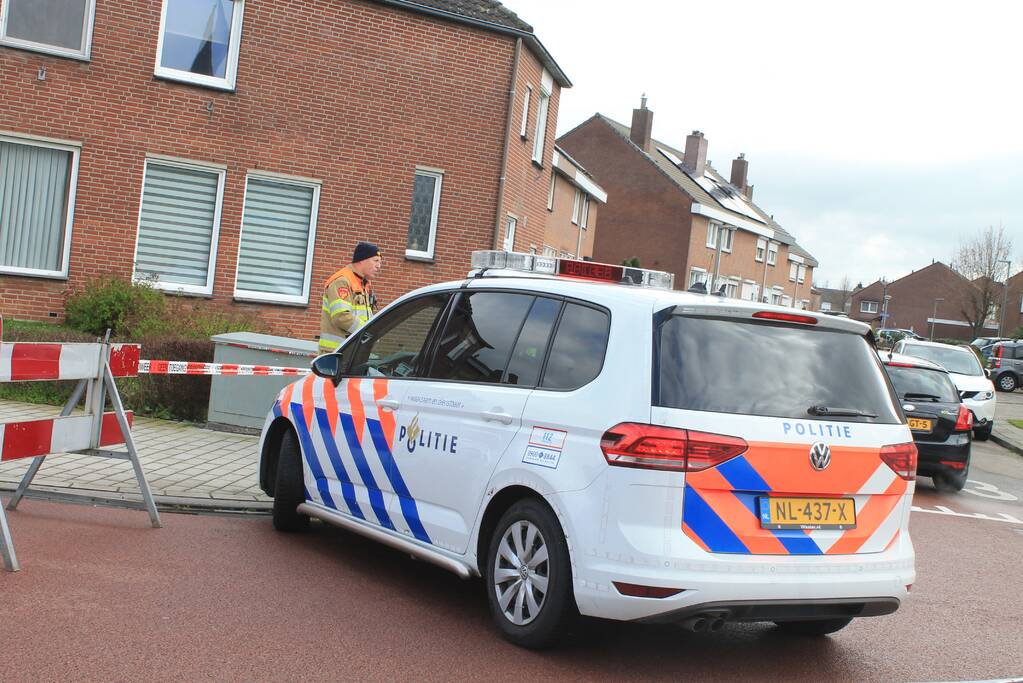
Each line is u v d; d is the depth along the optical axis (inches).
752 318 189.3
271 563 238.4
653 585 168.2
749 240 2182.6
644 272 223.5
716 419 174.4
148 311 606.2
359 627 195.6
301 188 700.0
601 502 173.9
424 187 737.6
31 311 637.9
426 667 175.8
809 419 182.9
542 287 207.2
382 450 229.6
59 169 647.1
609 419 176.1
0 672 157.6
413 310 240.8
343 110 701.9
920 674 197.3
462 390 210.2
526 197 840.9
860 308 4682.6
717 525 172.9
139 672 162.1
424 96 722.8
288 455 266.7
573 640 189.3
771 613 177.5
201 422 444.1
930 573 296.8
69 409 254.4
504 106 749.3
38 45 633.6
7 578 207.6
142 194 659.4
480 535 200.4
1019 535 380.5
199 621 190.7
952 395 479.8
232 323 593.6
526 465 188.1
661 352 177.5
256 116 681.6
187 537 255.3
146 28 653.3
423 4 714.2
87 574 215.3
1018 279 2982.3
